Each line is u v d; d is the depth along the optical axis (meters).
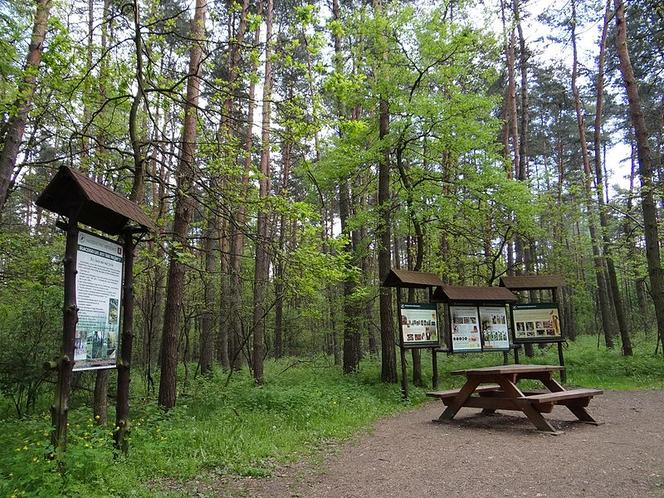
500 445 6.40
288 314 26.30
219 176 8.52
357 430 7.88
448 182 13.72
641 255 18.20
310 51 7.04
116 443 5.68
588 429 7.34
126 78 8.08
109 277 5.64
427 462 5.70
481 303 12.94
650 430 7.05
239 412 8.73
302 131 7.59
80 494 4.28
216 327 20.06
